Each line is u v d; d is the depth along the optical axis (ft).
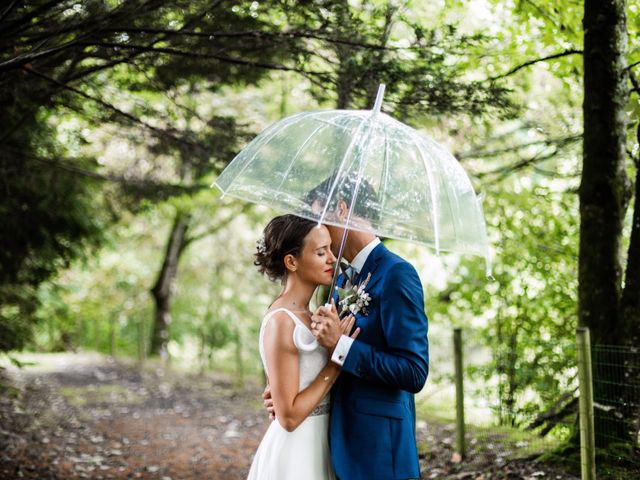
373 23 15.46
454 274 25.63
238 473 20.30
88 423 26.37
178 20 15.90
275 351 7.76
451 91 15.93
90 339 64.34
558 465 15.53
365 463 7.88
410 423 8.29
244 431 26.61
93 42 13.56
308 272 8.13
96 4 13.41
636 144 17.30
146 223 56.03
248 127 20.39
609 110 14.94
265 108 35.91
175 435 25.41
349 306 8.18
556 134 23.12
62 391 34.12
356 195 8.03
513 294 23.22
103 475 19.01
